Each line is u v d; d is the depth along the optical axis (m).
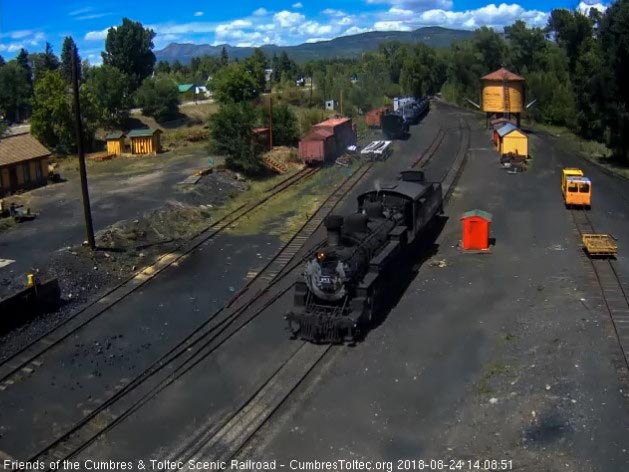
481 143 51.41
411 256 24.44
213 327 18.97
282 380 15.70
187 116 70.25
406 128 56.09
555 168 40.81
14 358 17.31
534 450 12.47
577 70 48.69
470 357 16.48
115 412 14.65
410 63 102.12
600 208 30.94
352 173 40.09
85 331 19.05
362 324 18.42
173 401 15.01
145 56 87.44
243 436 13.38
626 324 17.64
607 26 42.34
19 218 30.28
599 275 21.73
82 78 83.38
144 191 35.69
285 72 111.81
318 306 17.94
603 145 51.00
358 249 18.41
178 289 22.25
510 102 60.59
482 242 25.22
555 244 25.47
